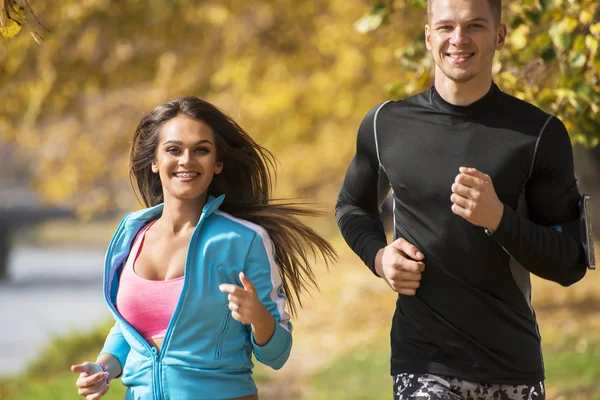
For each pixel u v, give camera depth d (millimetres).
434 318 6914
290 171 38094
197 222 6805
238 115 7379
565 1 9812
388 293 29938
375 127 7273
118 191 31359
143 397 6504
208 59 24938
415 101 7195
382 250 7191
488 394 6871
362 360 20031
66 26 21016
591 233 6812
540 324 22547
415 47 11164
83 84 22953
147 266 6707
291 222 7211
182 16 21844
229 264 6535
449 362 6891
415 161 6984
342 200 7777
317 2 23875
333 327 25656
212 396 6434
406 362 7055
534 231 6539
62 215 97688
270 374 19969
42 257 112125
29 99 22703
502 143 6797
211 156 6836
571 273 6762
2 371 32188
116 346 6867
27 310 56469
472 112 6887
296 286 7270
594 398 14055
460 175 6441
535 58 10742
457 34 6727
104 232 139125
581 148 47125
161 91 25453
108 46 22703
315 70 26812
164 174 6797
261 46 24953
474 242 6746
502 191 6777
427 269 6914
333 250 7375
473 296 6816
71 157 29766
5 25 7441
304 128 28547
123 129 29719
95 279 80500
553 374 15945
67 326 47156
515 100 6938
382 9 11375
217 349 6477
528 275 6926
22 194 99250
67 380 21578
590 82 10109
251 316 6129
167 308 6543
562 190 6812
